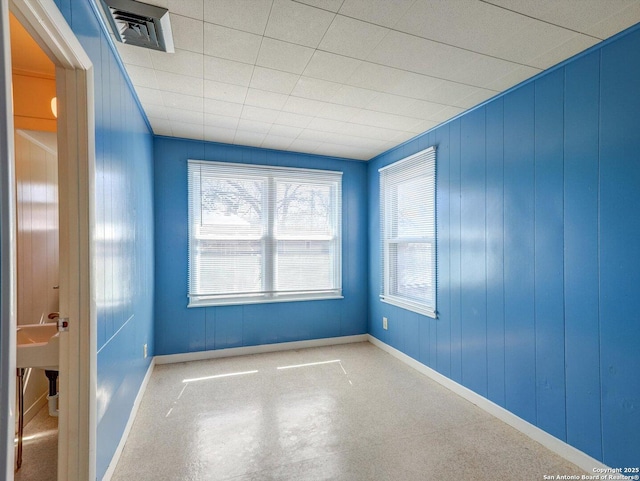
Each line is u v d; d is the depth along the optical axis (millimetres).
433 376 3131
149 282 3092
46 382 2559
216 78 2236
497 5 1524
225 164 3664
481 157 2623
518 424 2277
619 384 1732
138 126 2594
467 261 2756
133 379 2365
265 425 2311
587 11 1562
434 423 2359
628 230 1705
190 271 3566
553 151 2080
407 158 3510
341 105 2664
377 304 4117
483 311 2590
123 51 1907
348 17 1618
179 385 2947
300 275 4035
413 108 2723
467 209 2758
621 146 1735
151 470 1852
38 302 2389
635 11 1560
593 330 1852
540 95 2160
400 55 1952
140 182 2670
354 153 4051
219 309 3684
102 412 1617
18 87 2209
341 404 2625
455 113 2816
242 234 3766
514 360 2326
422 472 1848
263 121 3025
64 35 1182
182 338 3549
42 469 1865
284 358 3660
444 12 1575
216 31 1729
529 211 2229
